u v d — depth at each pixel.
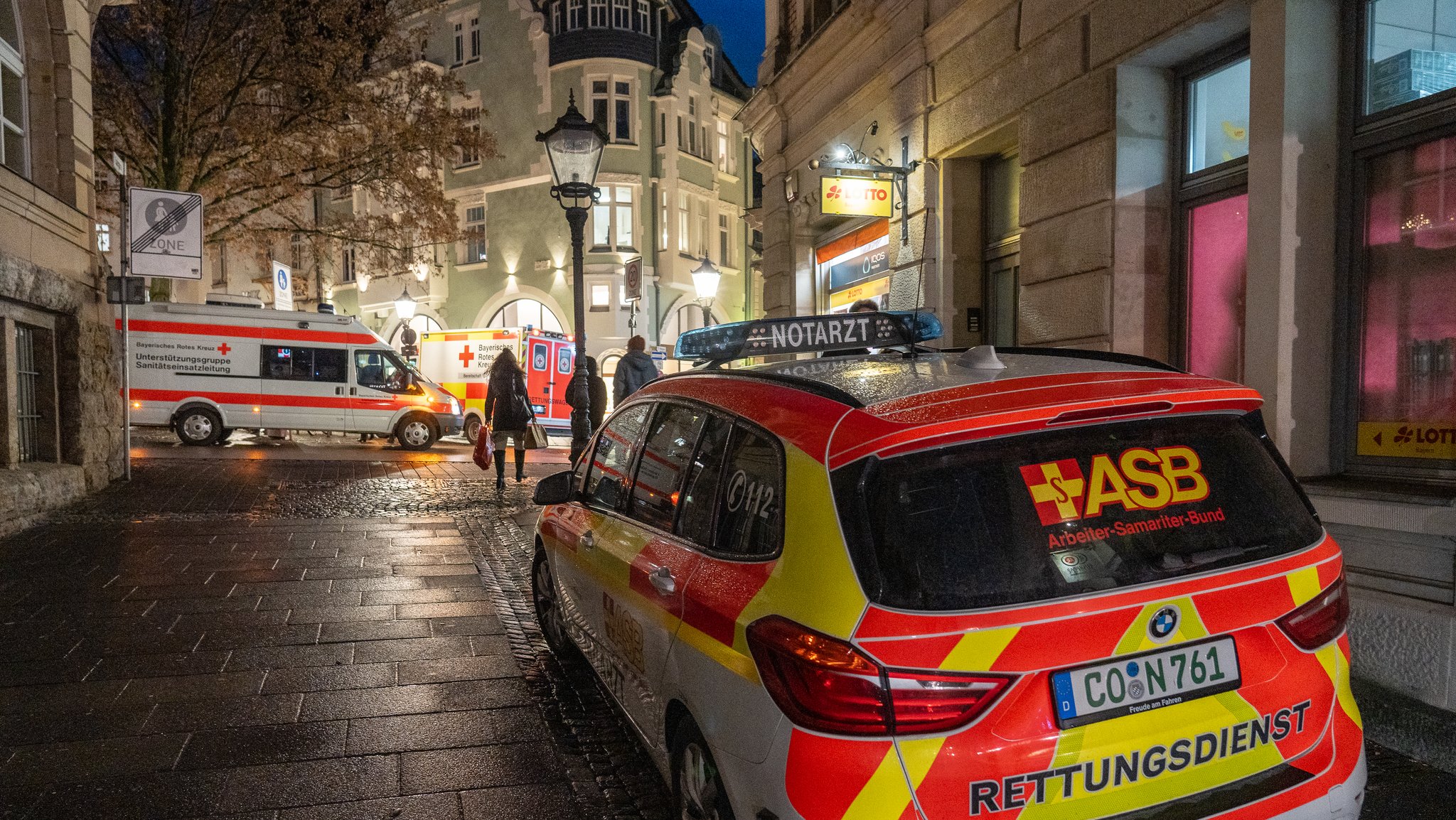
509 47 30.50
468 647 5.23
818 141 11.52
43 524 8.62
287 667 4.85
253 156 19.25
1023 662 1.98
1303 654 2.26
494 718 4.21
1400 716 3.74
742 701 2.23
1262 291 4.90
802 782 2.01
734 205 33.94
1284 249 4.79
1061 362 2.86
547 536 4.62
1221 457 2.37
